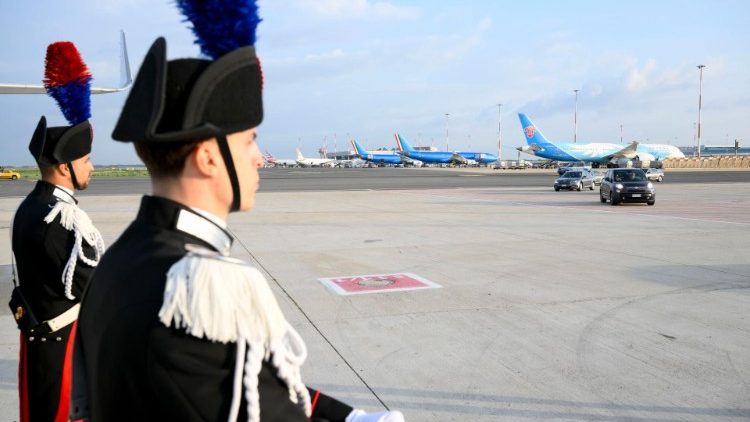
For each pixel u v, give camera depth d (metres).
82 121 2.21
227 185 1.01
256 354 0.85
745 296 6.38
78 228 2.07
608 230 12.65
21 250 2.10
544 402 3.65
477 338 4.91
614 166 68.88
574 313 5.69
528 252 9.57
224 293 0.84
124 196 25.97
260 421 0.87
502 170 83.50
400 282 7.20
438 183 39.72
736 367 4.22
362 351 4.60
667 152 80.06
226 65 0.91
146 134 0.86
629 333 5.04
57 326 2.11
